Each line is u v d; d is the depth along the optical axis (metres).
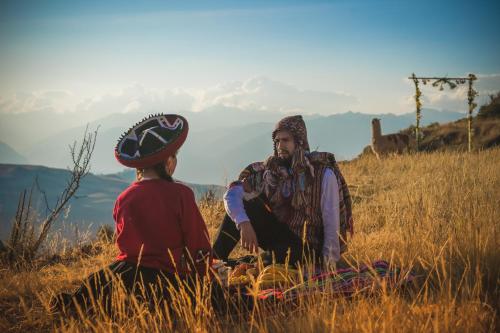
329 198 4.29
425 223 5.34
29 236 6.48
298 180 4.31
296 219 4.35
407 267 4.07
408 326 2.87
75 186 6.84
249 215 4.43
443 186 7.86
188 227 3.69
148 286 3.53
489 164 10.91
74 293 3.69
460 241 4.37
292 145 4.39
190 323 3.19
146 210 3.66
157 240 3.63
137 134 3.85
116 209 3.76
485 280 3.68
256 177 4.52
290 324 3.14
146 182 3.78
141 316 3.13
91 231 7.26
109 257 5.65
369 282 3.51
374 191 10.38
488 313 2.99
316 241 4.37
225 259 4.54
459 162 12.67
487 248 4.06
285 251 4.27
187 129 3.86
